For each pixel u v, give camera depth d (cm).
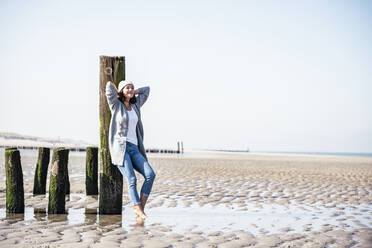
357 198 796
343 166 2091
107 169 577
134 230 469
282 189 930
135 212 596
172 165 1823
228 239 431
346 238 442
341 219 559
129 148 559
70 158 2277
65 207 636
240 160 2675
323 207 673
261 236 448
